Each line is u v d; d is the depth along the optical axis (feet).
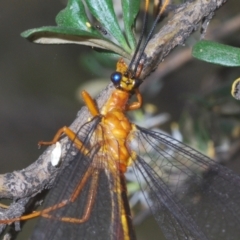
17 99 1.27
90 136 0.61
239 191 0.64
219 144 0.74
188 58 0.78
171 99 1.10
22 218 0.59
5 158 1.22
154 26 0.60
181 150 0.65
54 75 1.29
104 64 0.76
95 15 0.60
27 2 1.30
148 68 0.60
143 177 0.64
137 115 0.73
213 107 0.73
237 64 0.57
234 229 0.63
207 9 0.60
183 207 0.64
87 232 0.60
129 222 0.62
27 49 1.29
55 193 0.59
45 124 1.26
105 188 0.61
